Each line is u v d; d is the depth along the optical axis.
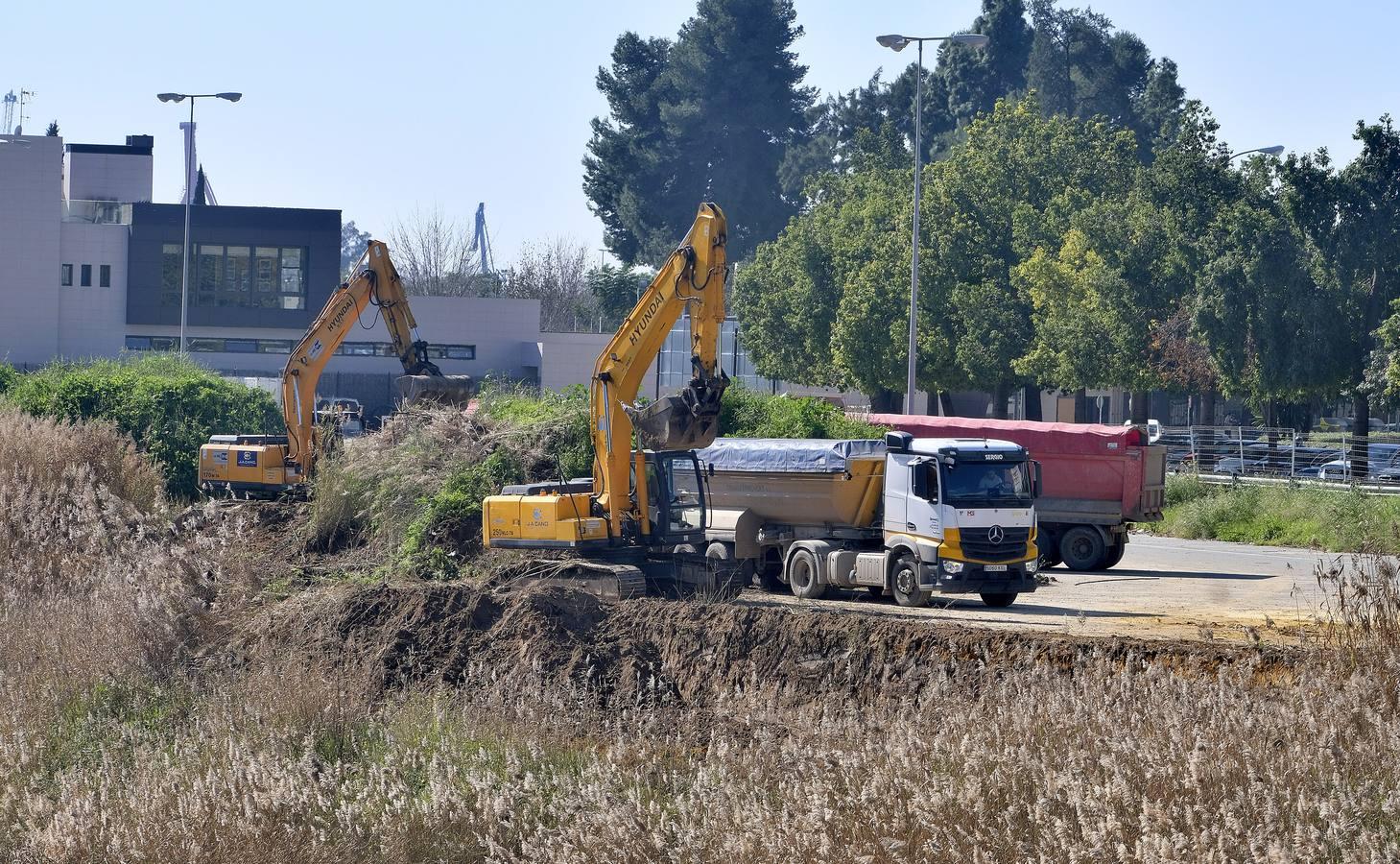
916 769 15.73
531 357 129.12
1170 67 159.88
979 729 17.16
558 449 42.06
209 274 125.00
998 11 165.50
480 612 25.84
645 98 160.25
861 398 134.75
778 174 160.12
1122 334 84.56
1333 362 76.19
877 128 171.12
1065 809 14.35
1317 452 78.19
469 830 16.69
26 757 19.38
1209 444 85.62
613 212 163.00
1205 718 16.98
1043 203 100.12
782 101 159.25
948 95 169.38
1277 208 79.56
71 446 39.94
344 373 120.88
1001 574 35.34
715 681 24.34
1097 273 86.06
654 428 33.91
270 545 40.56
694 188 157.00
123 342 124.69
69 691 22.56
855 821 14.95
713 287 34.22
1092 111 162.62
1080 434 47.81
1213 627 30.23
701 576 35.44
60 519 33.00
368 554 39.50
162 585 26.80
